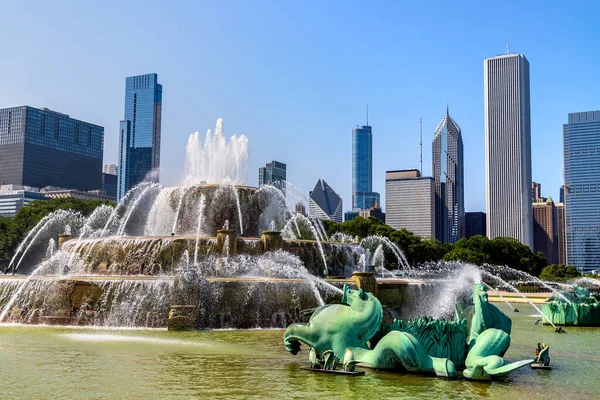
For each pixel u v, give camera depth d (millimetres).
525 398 18062
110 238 45562
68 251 47062
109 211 108812
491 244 154375
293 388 18797
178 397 17500
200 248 43062
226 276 41969
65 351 25891
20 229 109938
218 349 26719
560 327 41875
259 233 55688
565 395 18562
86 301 36562
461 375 21016
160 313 35594
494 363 20406
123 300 36094
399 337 21219
